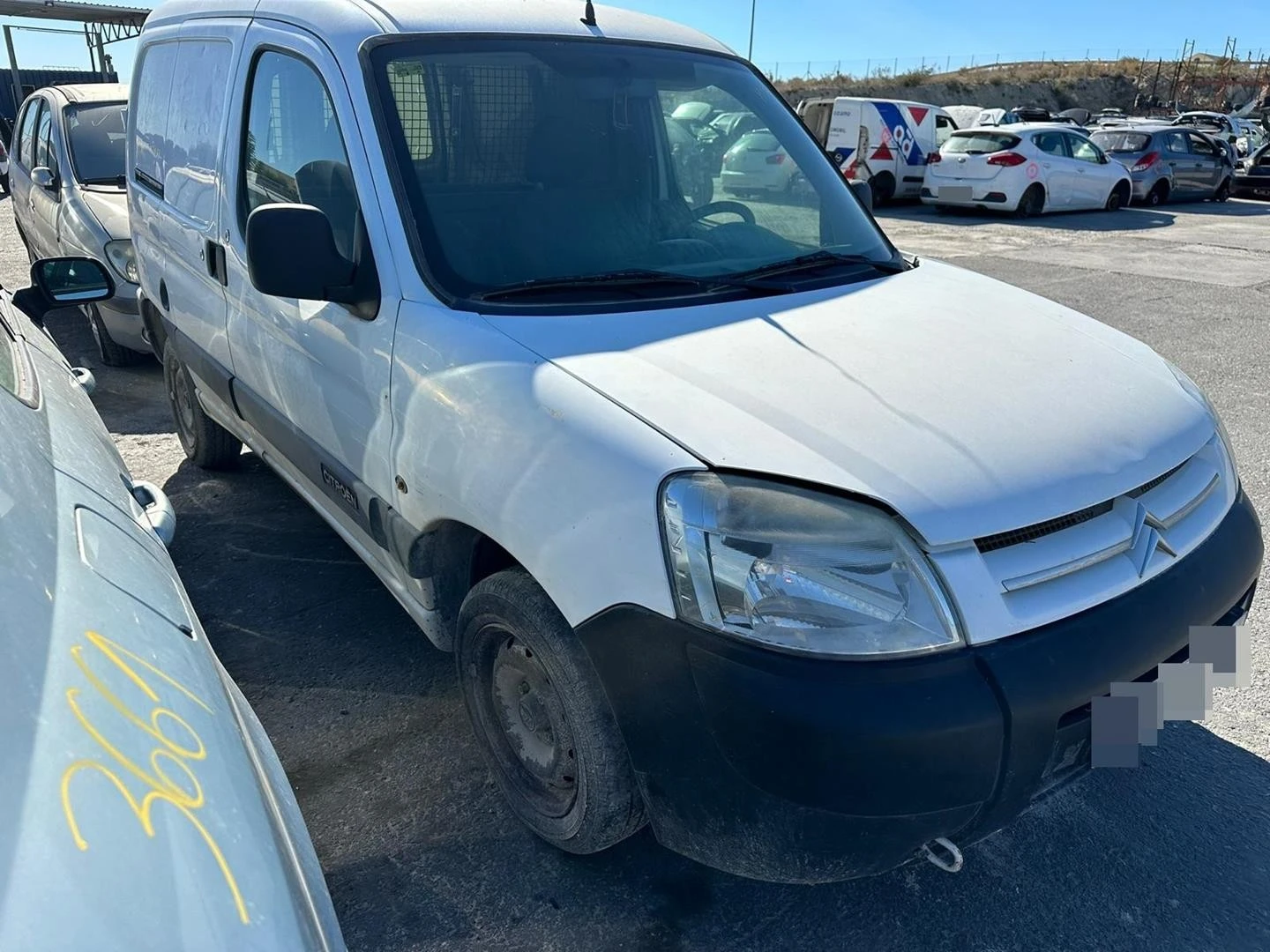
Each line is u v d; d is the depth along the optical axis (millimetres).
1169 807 2598
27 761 1039
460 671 2502
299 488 3393
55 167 7059
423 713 2971
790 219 3076
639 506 1812
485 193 2580
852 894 2312
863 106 17156
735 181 3045
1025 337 2451
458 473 2178
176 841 1061
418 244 2420
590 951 2145
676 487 1785
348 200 2602
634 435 1874
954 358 2246
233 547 4027
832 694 1651
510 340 2189
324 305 2744
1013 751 1711
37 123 7879
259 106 3078
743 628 1713
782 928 2209
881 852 1743
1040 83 55188
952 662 1700
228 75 3281
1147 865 2400
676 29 3344
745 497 1751
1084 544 1889
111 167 6852
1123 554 1954
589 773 2068
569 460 1930
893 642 1697
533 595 2105
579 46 2920
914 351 2260
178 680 1348
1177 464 2121
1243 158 23297
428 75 2605
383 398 2467
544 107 2750
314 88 2729
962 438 1910
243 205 3236
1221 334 7742
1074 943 2174
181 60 3797
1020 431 1973
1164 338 7590
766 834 1758
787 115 3371
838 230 3121
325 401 2803
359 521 2844
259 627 3441
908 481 1776
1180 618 1944
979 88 52344
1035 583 1816
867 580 1714
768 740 1674
